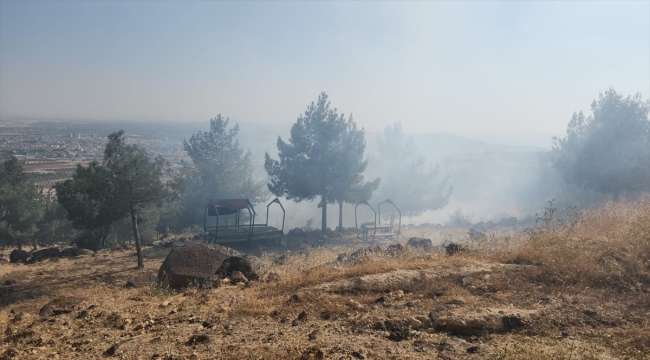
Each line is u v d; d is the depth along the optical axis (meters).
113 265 20.81
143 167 19.61
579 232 9.42
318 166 29.75
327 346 5.04
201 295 8.49
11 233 32.03
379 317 5.94
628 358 4.34
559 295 6.27
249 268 10.42
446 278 7.40
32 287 16.61
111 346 5.41
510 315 5.48
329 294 7.21
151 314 7.16
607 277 6.64
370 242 25.92
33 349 5.57
